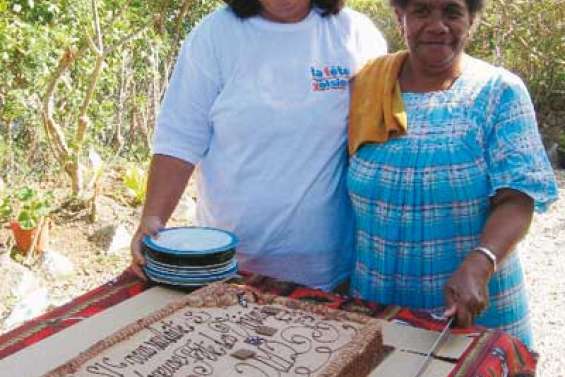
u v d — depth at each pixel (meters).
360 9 6.84
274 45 1.82
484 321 1.71
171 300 1.57
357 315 1.42
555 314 4.16
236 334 1.36
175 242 1.66
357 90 1.81
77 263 4.37
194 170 2.02
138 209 5.07
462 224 1.66
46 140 4.98
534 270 4.74
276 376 1.23
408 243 1.68
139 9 5.39
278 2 1.80
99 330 1.44
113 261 4.43
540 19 7.51
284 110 1.80
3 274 3.87
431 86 1.71
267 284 1.66
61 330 1.45
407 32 1.68
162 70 5.99
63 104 5.14
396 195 1.68
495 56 7.28
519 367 1.41
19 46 4.47
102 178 5.23
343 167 1.86
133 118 5.86
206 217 1.92
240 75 1.82
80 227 4.72
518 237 1.56
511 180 1.57
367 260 1.76
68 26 4.74
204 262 1.62
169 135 1.86
